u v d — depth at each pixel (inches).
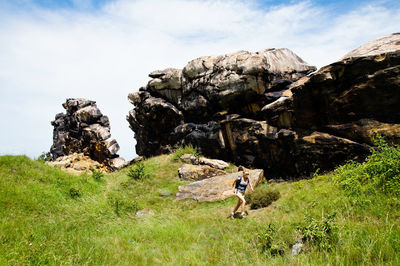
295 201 361.4
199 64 804.6
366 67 444.5
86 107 1261.1
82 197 471.8
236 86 703.7
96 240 290.0
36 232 282.2
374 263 182.9
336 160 482.9
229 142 724.7
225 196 507.8
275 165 614.5
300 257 214.7
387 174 305.1
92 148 1186.6
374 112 441.1
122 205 457.7
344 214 270.4
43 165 552.7
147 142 1008.2
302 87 534.3
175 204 512.1
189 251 267.6
